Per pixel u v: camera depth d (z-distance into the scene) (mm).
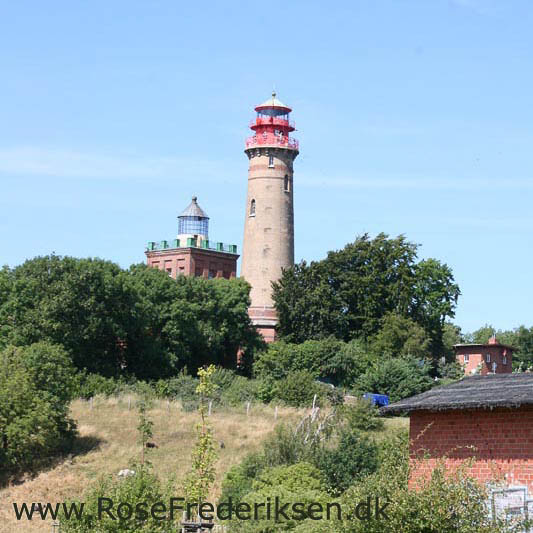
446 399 61562
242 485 95062
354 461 95000
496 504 53250
